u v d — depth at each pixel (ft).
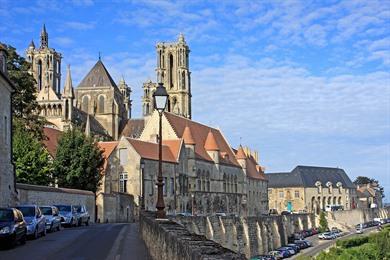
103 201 263.70
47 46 552.82
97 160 270.87
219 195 403.95
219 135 463.01
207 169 387.75
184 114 552.41
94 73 504.43
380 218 626.23
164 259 49.65
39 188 186.80
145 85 556.92
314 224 473.26
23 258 78.95
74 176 258.57
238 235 291.17
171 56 563.07
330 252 339.36
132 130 506.07
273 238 353.92
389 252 350.84
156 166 321.32
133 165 308.81
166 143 357.00
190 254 30.76
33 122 247.91
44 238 118.42
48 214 142.51
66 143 263.08
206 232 248.73
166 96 100.22
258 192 498.69
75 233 136.26
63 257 80.23
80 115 452.35
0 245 91.81
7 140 160.35
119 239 115.03
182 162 353.51
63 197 209.67
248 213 462.60
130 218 296.92
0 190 150.71
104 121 493.77
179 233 43.91
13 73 231.71
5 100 159.22
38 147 229.04
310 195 640.99
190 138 368.27
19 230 95.86
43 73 544.62
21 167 216.95
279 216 378.32
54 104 433.89
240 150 463.83
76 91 499.92
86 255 82.84
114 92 499.10
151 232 73.82
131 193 306.96
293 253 337.31
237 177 442.91
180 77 557.33
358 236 423.64
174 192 337.52
